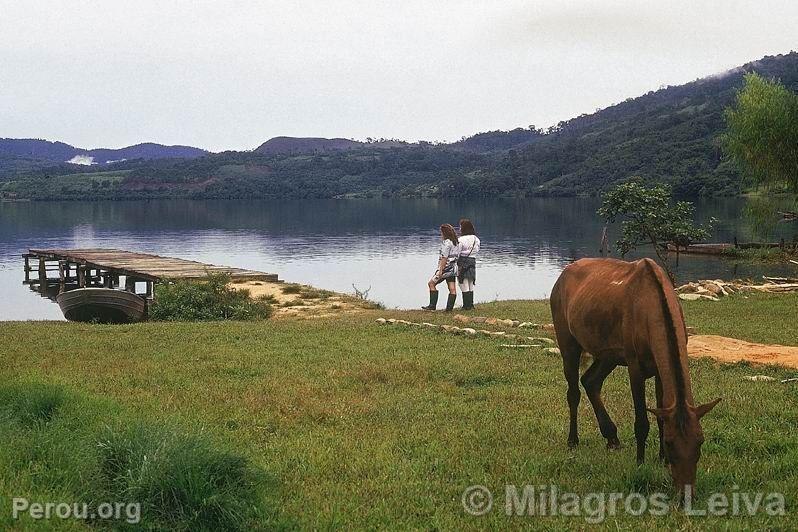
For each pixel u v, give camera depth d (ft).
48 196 585.63
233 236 242.37
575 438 23.44
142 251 191.93
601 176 482.28
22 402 25.14
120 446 19.36
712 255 141.18
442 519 17.75
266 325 53.62
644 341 19.31
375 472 21.03
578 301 22.26
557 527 17.28
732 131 119.75
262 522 17.21
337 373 34.76
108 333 50.72
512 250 179.52
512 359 37.91
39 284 140.15
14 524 16.16
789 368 33.50
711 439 23.29
